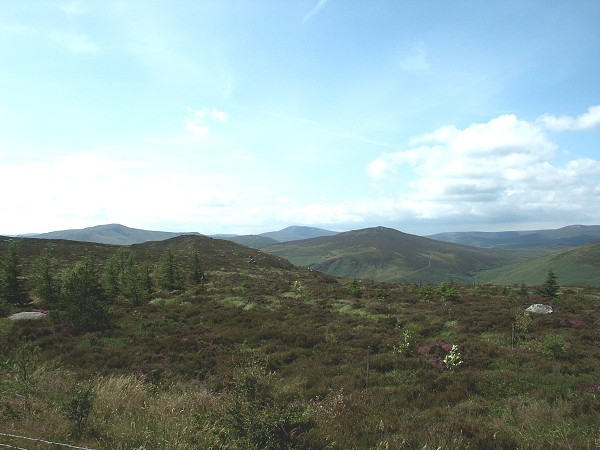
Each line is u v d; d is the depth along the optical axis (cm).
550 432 805
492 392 1138
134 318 2533
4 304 2652
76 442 677
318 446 696
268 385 873
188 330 2230
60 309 2369
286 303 3272
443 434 771
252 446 636
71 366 1558
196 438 689
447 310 2727
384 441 738
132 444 665
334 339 1955
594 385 1160
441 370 1430
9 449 628
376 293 3741
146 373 1501
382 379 1319
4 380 966
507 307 2931
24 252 6538
